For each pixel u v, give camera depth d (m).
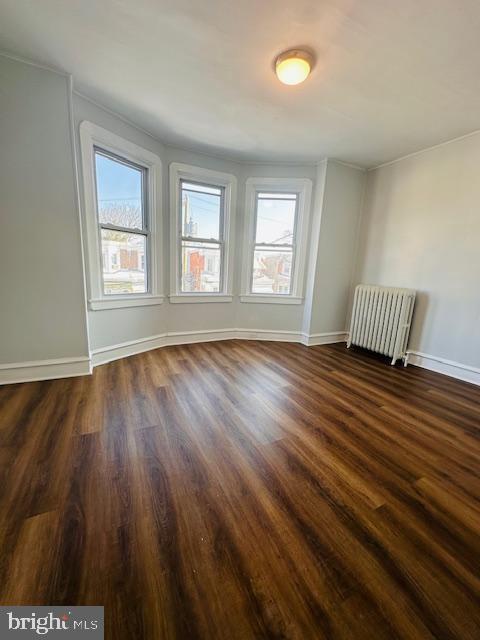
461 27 1.41
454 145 2.64
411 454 1.56
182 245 3.42
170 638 0.74
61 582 0.86
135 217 2.95
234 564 0.94
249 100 2.18
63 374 2.36
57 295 2.24
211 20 1.46
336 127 2.53
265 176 3.49
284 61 1.65
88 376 2.42
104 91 2.16
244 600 0.84
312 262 3.59
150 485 1.26
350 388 2.41
